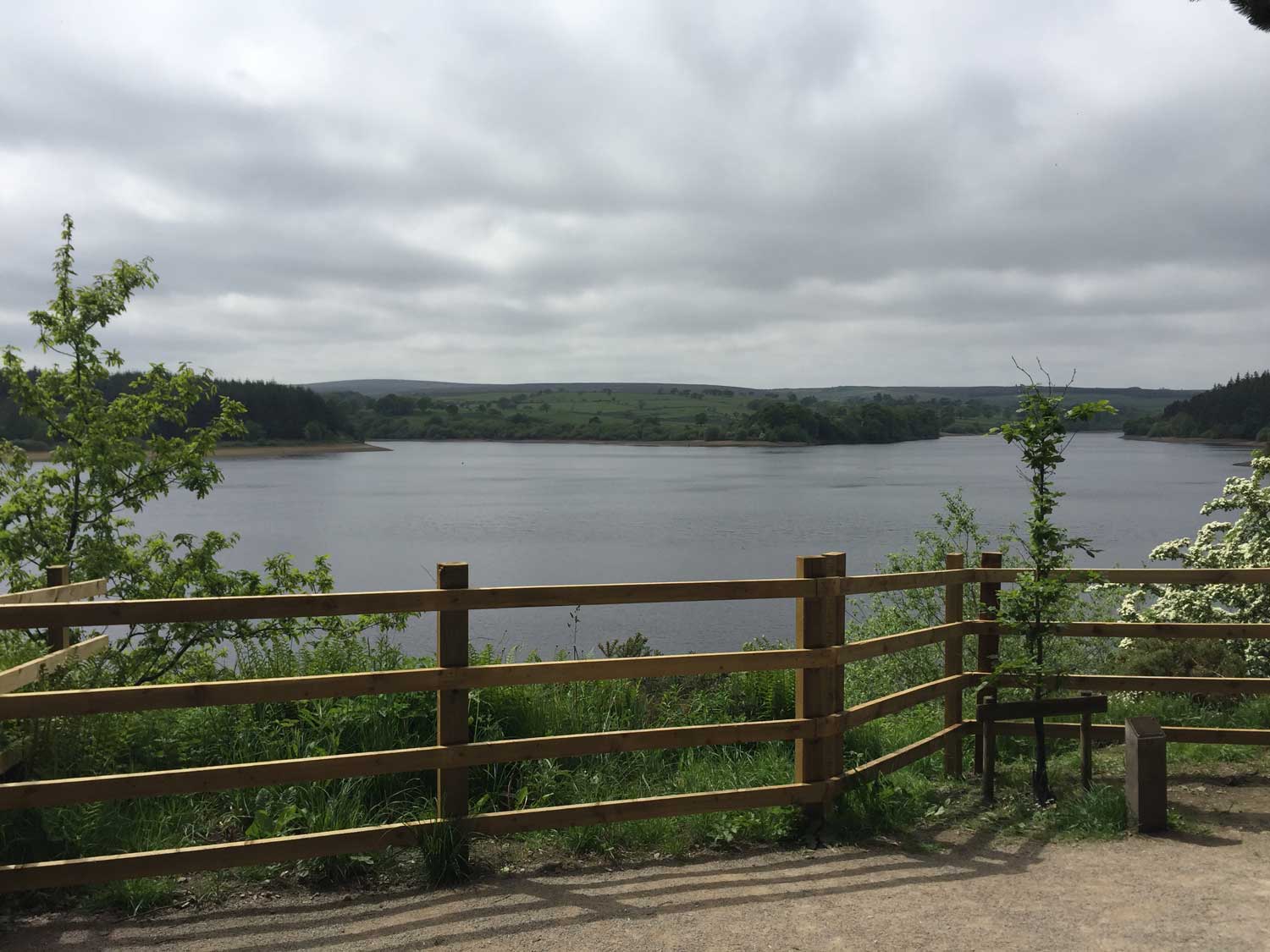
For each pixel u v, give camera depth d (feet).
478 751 14.93
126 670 27.76
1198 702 25.46
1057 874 14.79
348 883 14.55
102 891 13.88
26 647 16.83
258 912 13.57
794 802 16.58
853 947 12.34
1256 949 12.07
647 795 18.88
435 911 13.62
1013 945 12.28
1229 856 15.46
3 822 14.47
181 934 12.88
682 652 80.02
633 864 15.42
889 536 186.29
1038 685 18.75
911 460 559.79
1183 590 30.76
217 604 13.80
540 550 172.96
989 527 143.43
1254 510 30.94
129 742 18.04
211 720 19.51
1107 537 173.06
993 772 18.58
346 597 14.38
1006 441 18.97
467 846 14.89
